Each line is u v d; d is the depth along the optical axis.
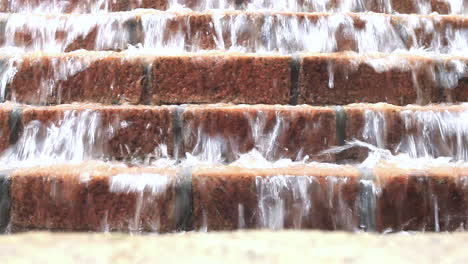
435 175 1.85
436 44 2.21
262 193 1.85
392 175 1.85
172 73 2.05
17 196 1.86
